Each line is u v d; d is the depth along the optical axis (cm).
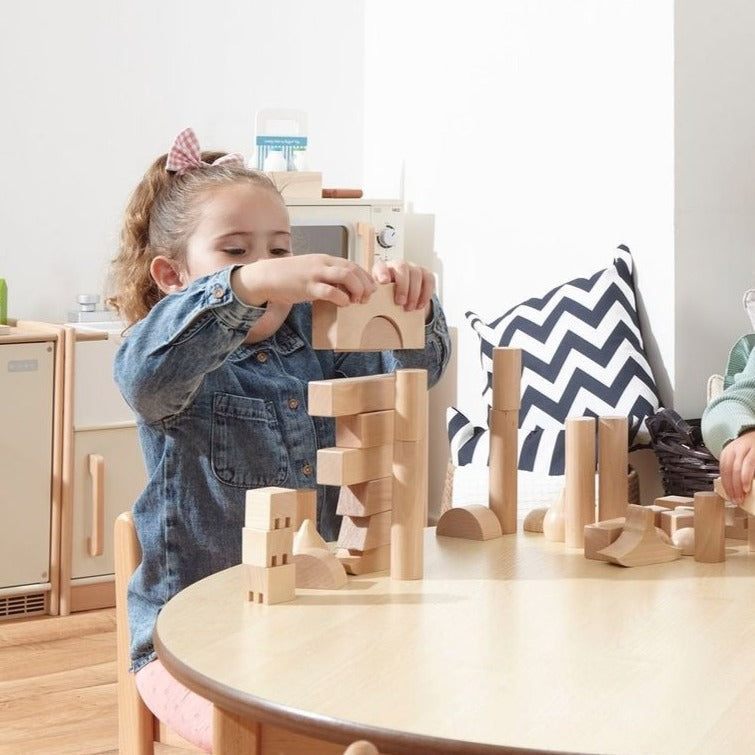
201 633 81
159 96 324
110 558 284
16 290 308
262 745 76
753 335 200
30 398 274
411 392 94
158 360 105
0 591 274
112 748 202
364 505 97
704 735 63
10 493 273
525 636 80
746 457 117
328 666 75
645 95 249
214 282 102
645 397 240
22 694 227
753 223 257
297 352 135
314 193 301
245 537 89
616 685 71
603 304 249
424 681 72
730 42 250
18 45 305
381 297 98
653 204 249
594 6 259
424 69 311
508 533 113
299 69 345
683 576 98
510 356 112
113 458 283
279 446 127
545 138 274
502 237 288
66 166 312
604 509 110
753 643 79
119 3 317
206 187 133
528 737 63
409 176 318
